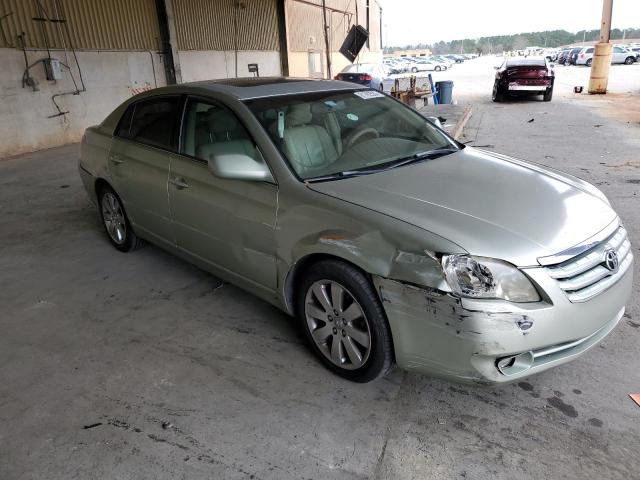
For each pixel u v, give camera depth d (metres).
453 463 2.17
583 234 2.41
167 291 3.81
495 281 2.15
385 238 2.35
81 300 3.71
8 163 9.02
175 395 2.64
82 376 2.82
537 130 10.64
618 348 2.93
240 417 2.47
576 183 3.05
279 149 2.92
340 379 2.74
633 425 2.35
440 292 2.17
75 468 2.19
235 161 2.81
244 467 2.17
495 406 2.51
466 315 2.13
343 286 2.55
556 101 16.41
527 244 2.25
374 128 3.43
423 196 2.60
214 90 3.38
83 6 11.14
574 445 2.24
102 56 11.73
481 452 2.22
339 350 2.70
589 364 2.80
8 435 2.39
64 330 3.31
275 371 2.83
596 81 17.89
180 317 3.43
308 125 3.15
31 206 6.16
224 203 3.09
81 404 2.59
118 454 2.26
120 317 3.45
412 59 63.97
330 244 2.51
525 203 2.58
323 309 2.74
